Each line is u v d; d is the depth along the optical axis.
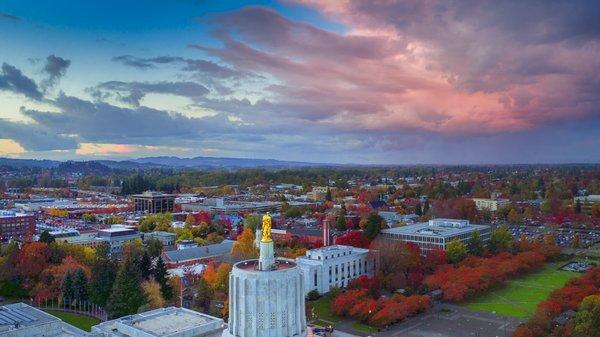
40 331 149.88
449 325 191.88
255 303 115.50
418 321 196.88
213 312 196.75
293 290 119.12
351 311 197.38
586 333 157.38
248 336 116.38
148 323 153.50
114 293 194.25
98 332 150.25
